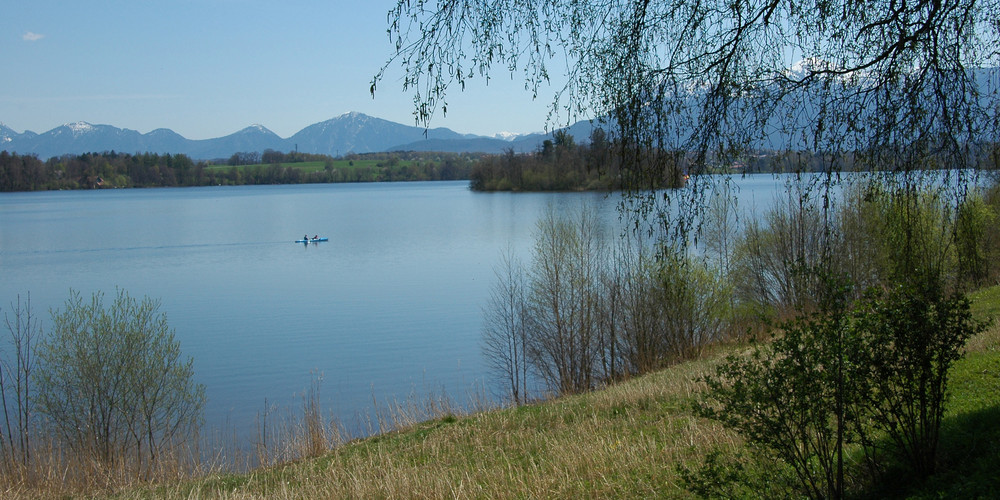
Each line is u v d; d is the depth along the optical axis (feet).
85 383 60.80
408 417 59.06
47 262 208.03
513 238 237.66
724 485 21.12
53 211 425.69
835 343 17.88
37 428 59.88
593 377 95.91
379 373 94.53
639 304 90.27
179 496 40.11
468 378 92.27
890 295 19.36
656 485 27.86
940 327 19.16
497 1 19.71
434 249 223.51
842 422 19.33
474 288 155.84
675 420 38.60
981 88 19.13
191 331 120.06
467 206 390.01
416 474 35.88
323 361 100.07
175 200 557.74
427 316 129.08
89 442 57.67
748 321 99.04
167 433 61.98
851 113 19.90
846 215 73.26
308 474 41.50
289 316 132.16
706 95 20.54
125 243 256.73
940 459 20.58
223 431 68.95
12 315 123.75
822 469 21.39
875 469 21.16
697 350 85.61
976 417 23.21
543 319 96.68
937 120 19.01
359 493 34.27
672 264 21.79
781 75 20.66
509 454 39.06
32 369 64.49
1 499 43.14
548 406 51.47
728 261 99.55
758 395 17.87
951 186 19.67
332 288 162.20
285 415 75.31
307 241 256.73
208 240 267.59
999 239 68.90
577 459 33.68
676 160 20.59
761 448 20.10
